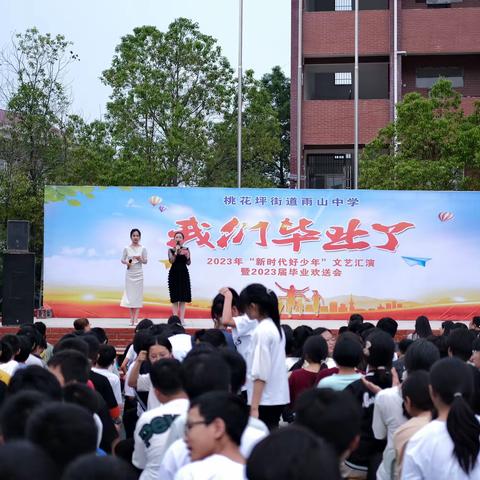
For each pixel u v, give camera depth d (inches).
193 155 1095.6
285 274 695.7
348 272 698.2
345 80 1266.0
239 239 695.7
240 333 289.0
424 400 187.3
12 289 613.9
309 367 286.4
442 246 702.5
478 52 1141.7
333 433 133.5
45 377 180.9
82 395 179.9
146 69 1109.1
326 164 1225.4
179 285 604.7
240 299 263.0
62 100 1071.0
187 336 313.1
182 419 180.2
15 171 1040.8
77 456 118.3
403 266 700.7
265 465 100.8
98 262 692.1
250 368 262.2
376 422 214.4
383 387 230.8
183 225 695.1
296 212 698.2
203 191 695.7
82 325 412.2
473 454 159.0
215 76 1130.0
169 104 1090.7
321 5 1226.0
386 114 1140.5
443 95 983.0
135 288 636.7
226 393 149.8
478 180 951.6
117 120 1107.3
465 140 923.4
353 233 699.4
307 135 1151.6
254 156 1172.5
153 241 693.9
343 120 1146.0
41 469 103.7
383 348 232.8
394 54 1125.1
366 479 223.5
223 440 144.3
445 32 1136.8
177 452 162.4
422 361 217.3
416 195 701.9
